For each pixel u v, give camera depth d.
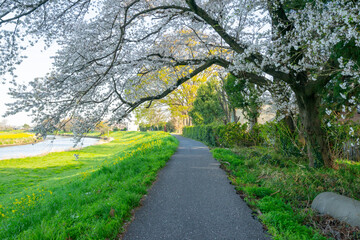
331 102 6.77
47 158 20.23
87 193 5.61
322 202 4.11
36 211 5.09
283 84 7.99
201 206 4.42
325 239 2.97
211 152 13.08
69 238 3.18
